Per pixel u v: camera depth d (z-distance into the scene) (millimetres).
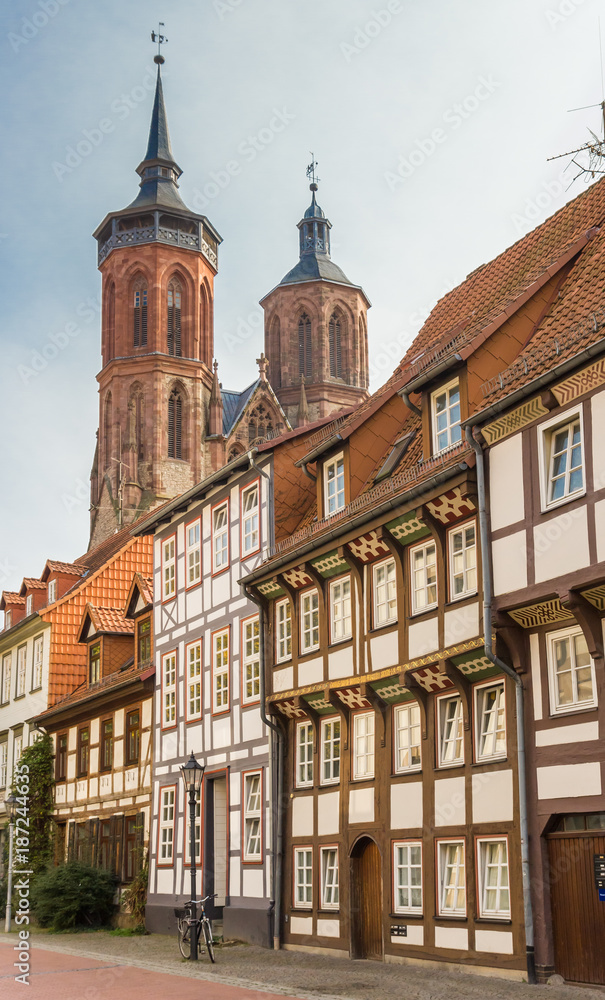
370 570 21578
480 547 18094
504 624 17172
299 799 23922
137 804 31875
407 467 21812
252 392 97875
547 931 16297
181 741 29516
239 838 25953
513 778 17312
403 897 20000
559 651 16734
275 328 101375
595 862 15680
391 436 23688
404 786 20203
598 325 16219
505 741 17750
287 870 24047
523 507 16953
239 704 26625
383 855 20547
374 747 21422
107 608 39062
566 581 15844
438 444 20922
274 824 24469
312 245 102812
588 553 15539
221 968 20047
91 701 35125
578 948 15812
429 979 17250
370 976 18016
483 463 17953
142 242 98188
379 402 23609
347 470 23172
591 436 15672
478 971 17578
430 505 19156
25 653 43938
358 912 21500
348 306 101000
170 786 29875
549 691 16703
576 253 20656
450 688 19203
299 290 100250
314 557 22828
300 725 24375
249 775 25891
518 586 16875
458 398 20375
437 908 18828
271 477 26125
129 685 32469
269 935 24047
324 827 22812
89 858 33844
